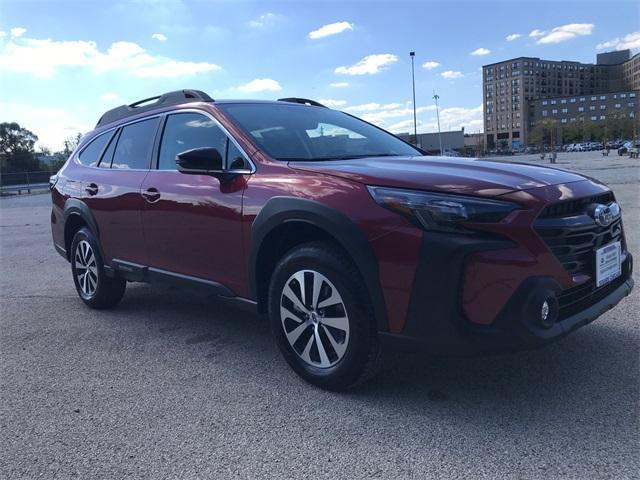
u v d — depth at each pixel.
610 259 3.23
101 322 5.04
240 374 3.70
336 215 3.05
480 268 2.70
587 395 3.14
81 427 3.05
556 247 2.85
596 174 25.03
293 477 2.51
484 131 182.88
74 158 5.84
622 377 3.34
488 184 2.87
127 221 4.63
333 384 3.26
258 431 2.93
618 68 183.38
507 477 2.43
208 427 3.00
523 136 169.75
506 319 2.69
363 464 2.58
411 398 3.21
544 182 3.02
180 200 4.05
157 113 4.70
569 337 4.03
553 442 2.68
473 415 2.98
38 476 2.60
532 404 3.07
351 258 3.11
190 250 4.05
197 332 4.64
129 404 3.31
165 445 2.83
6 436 2.99
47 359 4.13
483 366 3.62
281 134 3.99
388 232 2.89
